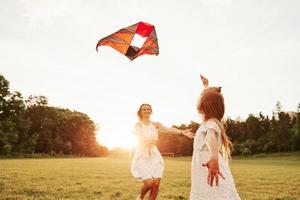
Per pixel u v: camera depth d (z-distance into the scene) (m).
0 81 83.44
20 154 84.19
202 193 3.11
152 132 6.82
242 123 123.69
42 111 108.06
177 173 19.12
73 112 122.62
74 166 26.89
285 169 25.14
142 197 6.59
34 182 11.98
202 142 3.19
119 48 4.98
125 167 26.28
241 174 18.64
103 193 9.19
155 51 5.11
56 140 106.88
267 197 8.53
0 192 9.03
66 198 8.16
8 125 81.25
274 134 104.62
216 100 3.24
